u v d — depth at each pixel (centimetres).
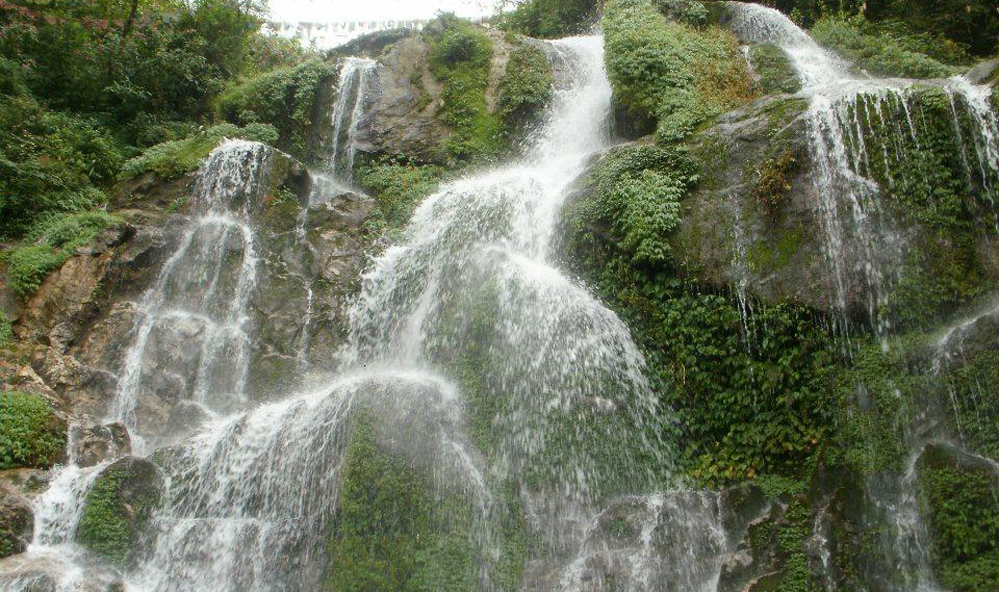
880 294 779
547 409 849
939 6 1636
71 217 1154
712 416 825
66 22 1661
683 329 859
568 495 798
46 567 672
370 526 716
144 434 945
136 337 1023
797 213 848
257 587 721
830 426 755
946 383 703
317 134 1541
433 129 1468
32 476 763
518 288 941
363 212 1223
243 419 860
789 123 903
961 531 624
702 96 1132
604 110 1355
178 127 1598
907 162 817
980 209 780
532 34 1991
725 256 867
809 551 670
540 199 1074
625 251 932
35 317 1013
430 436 800
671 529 745
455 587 713
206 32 1834
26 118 1376
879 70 1305
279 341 1049
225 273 1127
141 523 758
